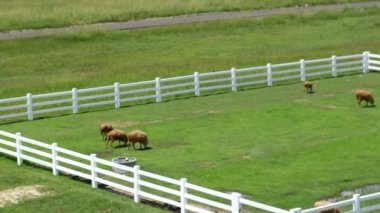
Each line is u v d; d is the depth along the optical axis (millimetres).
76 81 45406
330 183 27672
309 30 61625
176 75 46938
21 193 27062
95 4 66875
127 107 39531
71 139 33500
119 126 35469
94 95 40406
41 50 54156
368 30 61844
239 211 23500
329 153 30984
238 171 28953
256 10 67938
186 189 25172
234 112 37625
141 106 39625
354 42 57406
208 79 45969
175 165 29641
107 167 29953
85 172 29234
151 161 30141
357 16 66250
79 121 36750
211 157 30562
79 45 55656
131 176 28469
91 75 47250
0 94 42406
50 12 63188
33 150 29703
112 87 39219
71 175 29062
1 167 29875
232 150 31438
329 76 46062
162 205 26094
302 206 25609
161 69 48719
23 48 54094
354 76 45969
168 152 31297
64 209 25609
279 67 45344
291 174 28594
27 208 25719
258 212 25250
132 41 57031
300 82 44719
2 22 60031
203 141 32781
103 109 39188
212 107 38875
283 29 61844
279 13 66125
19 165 30156
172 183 25875
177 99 41031
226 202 26297
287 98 40500
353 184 27609
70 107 38250
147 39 57656
